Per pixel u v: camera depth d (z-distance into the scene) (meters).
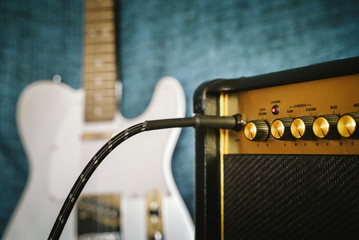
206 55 0.70
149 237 0.67
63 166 0.72
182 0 0.73
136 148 0.69
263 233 0.35
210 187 0.38
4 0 0.83
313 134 0.31
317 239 0.32
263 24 0.64
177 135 0.68
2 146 0.81
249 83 0.35
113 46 0.75
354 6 0.54
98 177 0.70
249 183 0.36
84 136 0.73
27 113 0.74
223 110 0.38
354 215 0.30
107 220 0.68
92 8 0.76
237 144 0.37
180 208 0.66
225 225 0.37
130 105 0.79
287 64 0.61
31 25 0.84
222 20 0.68
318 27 0.58
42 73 0.83
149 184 0.67
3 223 0.79
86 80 0.74
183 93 0.68
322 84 0.31
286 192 0.33
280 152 0.34
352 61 0.29
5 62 0.83
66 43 0.84
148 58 0.77
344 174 0.30
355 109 0.30
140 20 0.78
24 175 0.80
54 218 0.71
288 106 0.33
